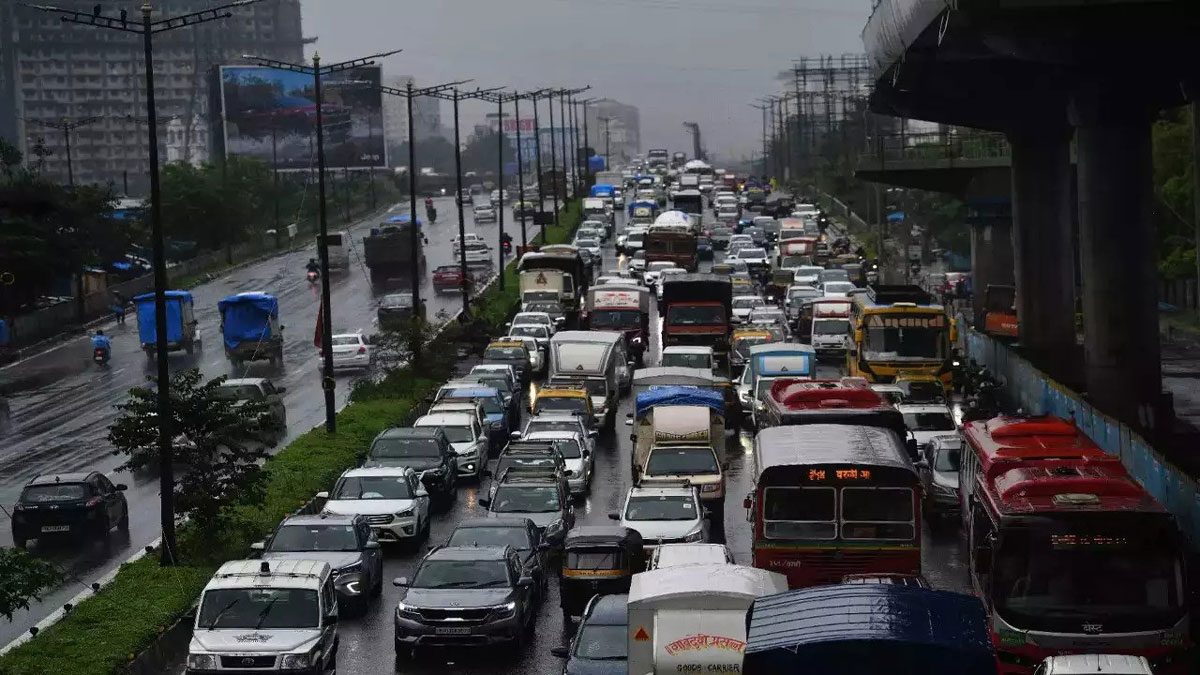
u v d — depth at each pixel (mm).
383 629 29109
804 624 16188
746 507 30125
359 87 184875
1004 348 58531
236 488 34562
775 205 151125
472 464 44875
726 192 178375
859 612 16406
